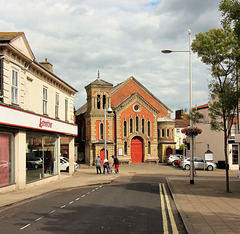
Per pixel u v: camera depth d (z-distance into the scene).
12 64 17.06
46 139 22.77
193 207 11.45
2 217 10.12
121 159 49.97
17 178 17.34
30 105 20.17
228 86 15.29
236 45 15.80
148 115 52.84
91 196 15.24
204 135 47.22
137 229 8.35
